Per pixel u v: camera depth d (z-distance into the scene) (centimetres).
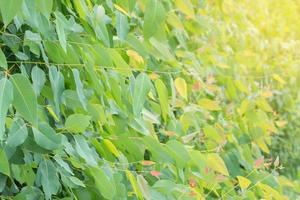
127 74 157
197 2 267
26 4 126
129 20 196
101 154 165
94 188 160
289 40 410
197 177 197
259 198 221
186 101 235
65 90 149
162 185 170
